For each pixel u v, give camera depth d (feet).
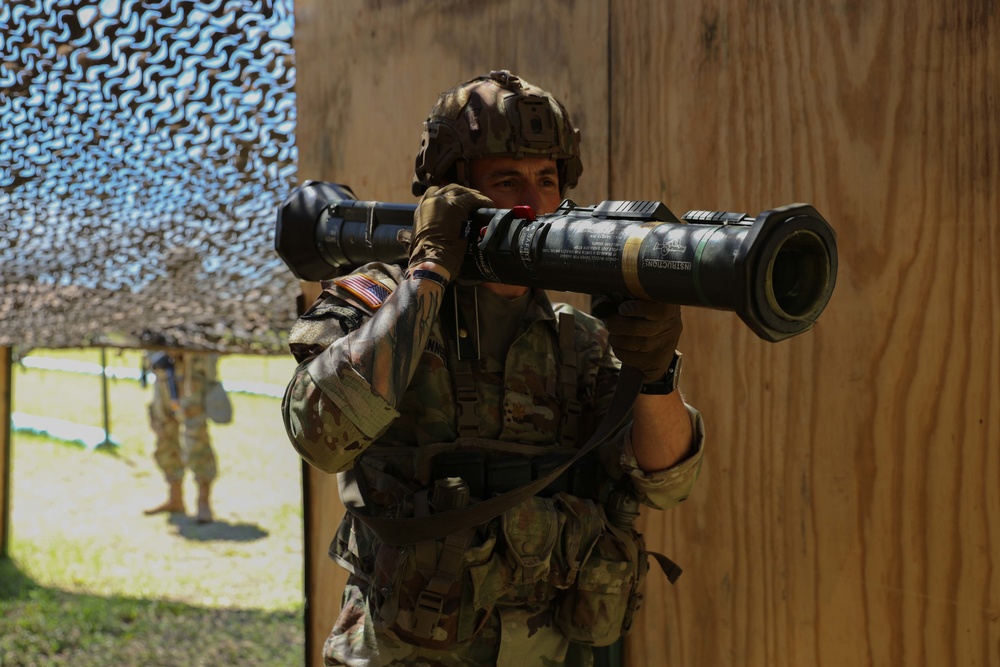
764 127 6.80
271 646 15.29
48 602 17.17
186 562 19.84
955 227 6.01
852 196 6.42
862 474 6.49
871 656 6.49
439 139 5.64
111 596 17.60
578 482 5.79
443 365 5.60
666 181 7.36
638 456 5.65
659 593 7.64
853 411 6.51
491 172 5.53
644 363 4.94
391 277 5.65
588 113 7.81
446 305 5.66
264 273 12.63
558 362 5.86
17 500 25.40
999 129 5.82
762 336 3.95
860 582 6.53
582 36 7.82
